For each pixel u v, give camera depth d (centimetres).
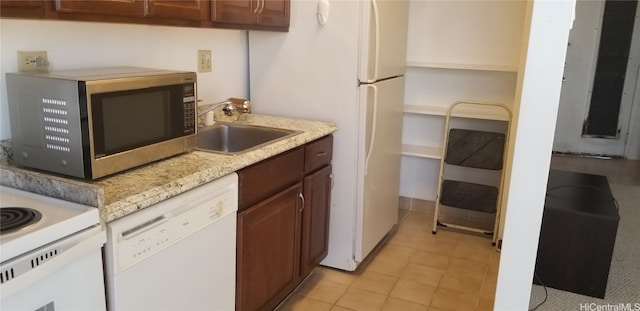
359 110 261
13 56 166
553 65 123
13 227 116
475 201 335
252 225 199
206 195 170
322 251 270
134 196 141
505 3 330
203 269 173
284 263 230
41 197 140
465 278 280
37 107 150
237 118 268
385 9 273
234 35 274
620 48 529
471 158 332
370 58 258
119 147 157
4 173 151
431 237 338
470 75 349
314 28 261
